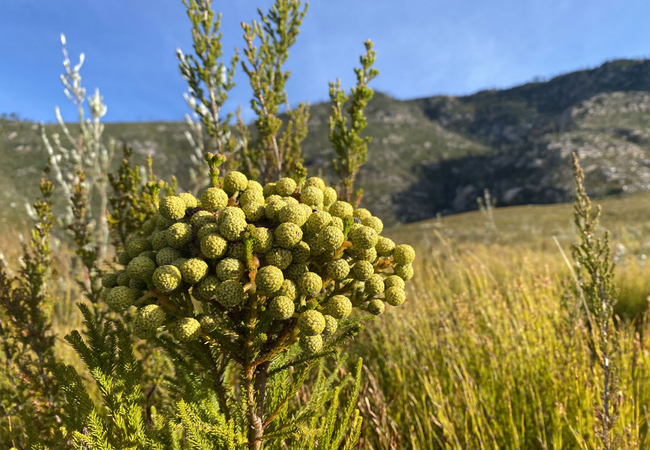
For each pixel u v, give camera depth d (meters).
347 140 3.48
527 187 78.25
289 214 1.08
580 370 2.83
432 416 2.53
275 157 3.67
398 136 118.06
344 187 3.52
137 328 1.10
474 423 2.46
